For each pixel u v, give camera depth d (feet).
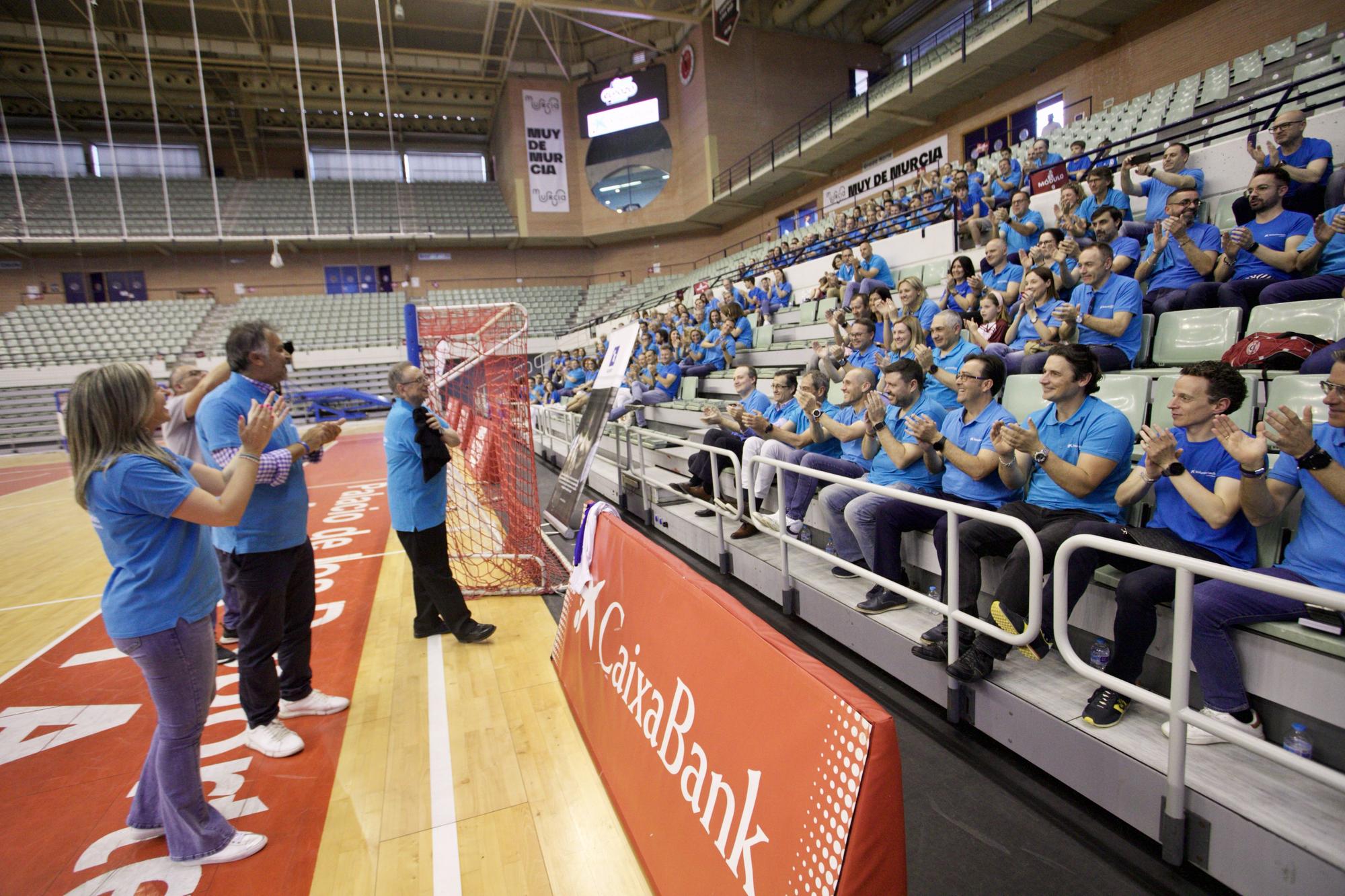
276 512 8.51
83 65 68.90
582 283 87.86
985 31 41.39
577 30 73.77
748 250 64.95
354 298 78.84
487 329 18.20
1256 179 12.92
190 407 12.08
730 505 15.01
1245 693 6.19
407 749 8.73
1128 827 6.27
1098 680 5.98
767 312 32.48
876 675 9.53
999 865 5.96
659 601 6.79
